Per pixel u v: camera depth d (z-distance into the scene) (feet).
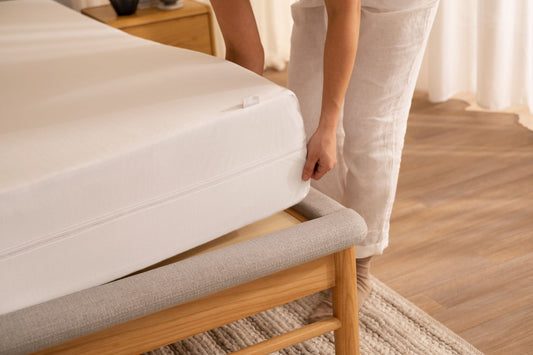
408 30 4.46
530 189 7.01
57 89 4.14
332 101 3.92
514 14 8.45
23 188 3.02
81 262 3.26
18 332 2.98
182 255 3.81
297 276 3.76
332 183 5.45
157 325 3.41
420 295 5.57
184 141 3.37
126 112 3.64
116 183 3.24
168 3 8.89
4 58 4.96
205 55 4.58
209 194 3.54
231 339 5.11
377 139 4.81
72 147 3.32
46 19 6.30
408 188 7.27
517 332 5.06
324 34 4.99
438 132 8.56
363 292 5.36
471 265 5.90
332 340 5.03
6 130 3.58
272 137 3.66
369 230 5.13
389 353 4.87
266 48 11.71
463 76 9.61
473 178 7.34
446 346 4.91
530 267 5.80
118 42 5.23
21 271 3.11
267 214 3.84
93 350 3.29
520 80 8.71
